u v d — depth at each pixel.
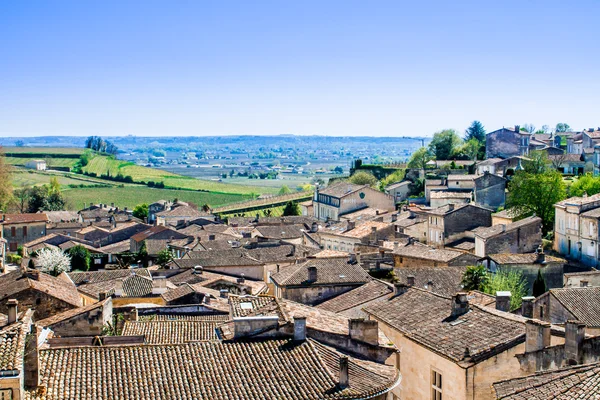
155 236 159.00
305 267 72.56
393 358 47.38
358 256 100.12
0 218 180.50
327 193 187.75
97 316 58.59
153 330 54.38
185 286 78.94
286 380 36.62
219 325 51.84
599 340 36.66
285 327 41.03
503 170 180.62
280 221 185.00
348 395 35.47
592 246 107.25
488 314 44.59
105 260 160.75
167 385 35.72
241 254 110.56
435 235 132.75
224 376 36.78
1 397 31.06
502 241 110.31
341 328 44.19
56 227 189.25
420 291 53.44
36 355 34.22
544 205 128.25
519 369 39.75
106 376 36.03
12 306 44.25
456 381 40.25
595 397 27.89
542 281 83.88
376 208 181.88
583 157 171.75
